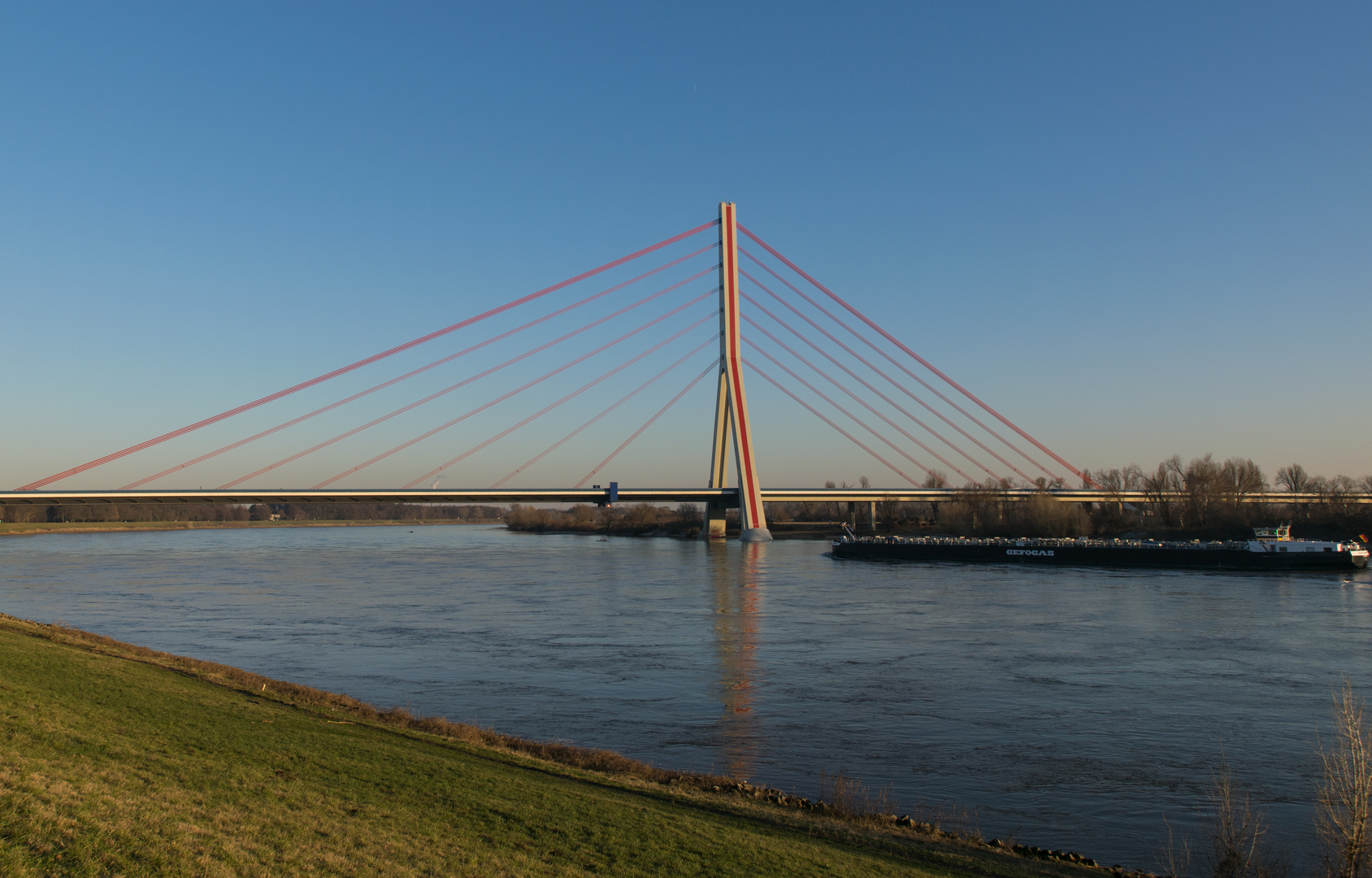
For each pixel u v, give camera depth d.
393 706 40.09
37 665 30.50
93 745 20.52
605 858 18.25
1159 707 40.47
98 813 15.35
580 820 20.47
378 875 15.46
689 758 33.00
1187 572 107.25
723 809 23.72
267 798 18.84
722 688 44.81
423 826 18.66
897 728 37.34
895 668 49.59
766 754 33.66
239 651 54.75
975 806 27.98
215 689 33.91
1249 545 108.69
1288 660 50.75
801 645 57.00
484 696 42.84
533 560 136.12
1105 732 36.47
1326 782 29.80
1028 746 34.59
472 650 55.25
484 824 19.48
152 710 26.84
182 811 16.70
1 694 23.81
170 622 66.81
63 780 16.77
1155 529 152.25
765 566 123.31
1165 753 33.69
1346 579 95.81
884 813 25.91
